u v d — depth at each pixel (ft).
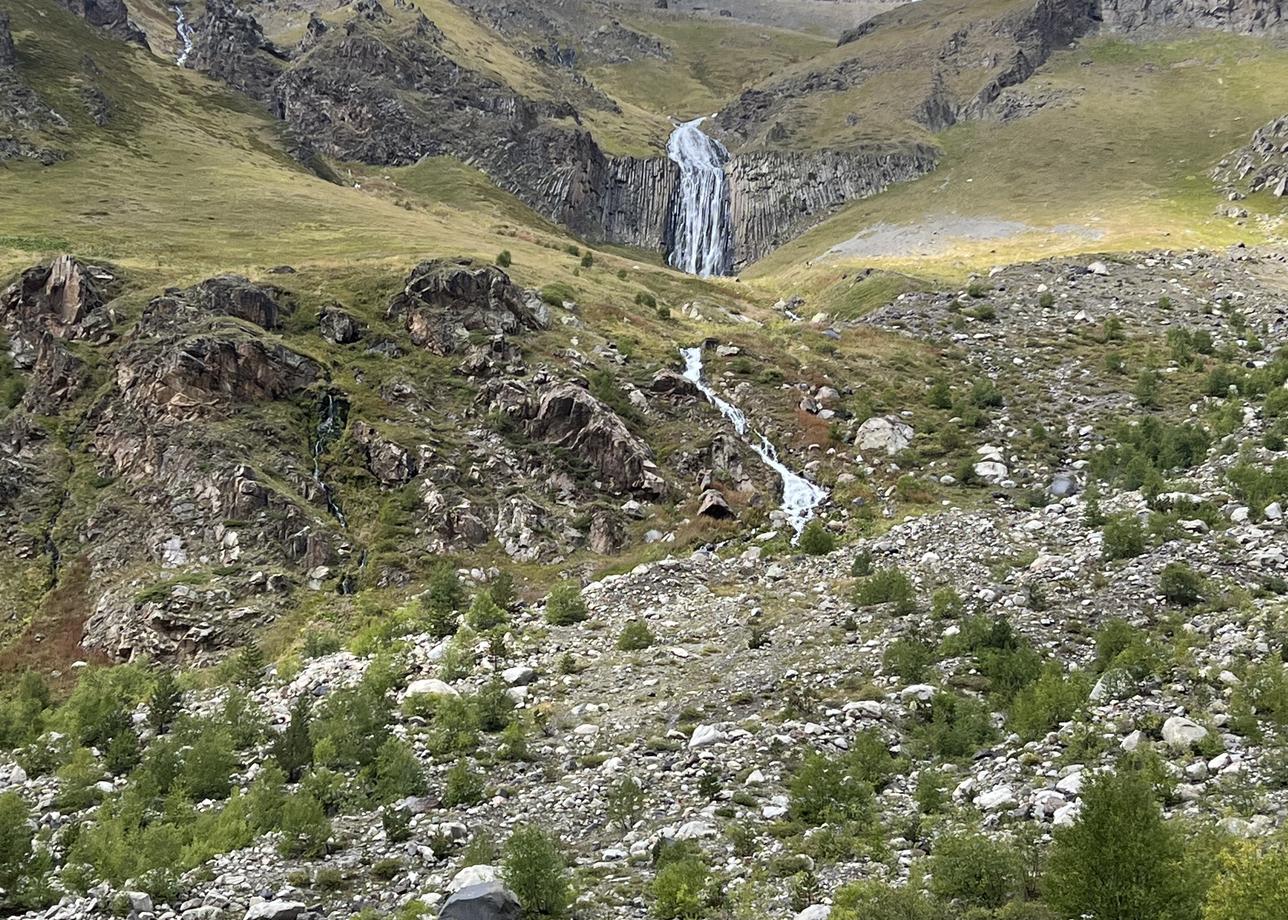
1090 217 412.57
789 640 111.24
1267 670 75.00
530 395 199.31
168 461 171.94
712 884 59.06
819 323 278.87
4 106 389.19
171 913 64.03
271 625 144.36
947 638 100.94
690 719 92.12
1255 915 41.01
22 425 182.39
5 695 133.49
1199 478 145.07
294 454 178.81
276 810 76.43
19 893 67.82
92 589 153.28
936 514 157.58
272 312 211.41
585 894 60.90
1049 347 246.68
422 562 160.76
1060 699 78.48
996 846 54.70
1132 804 48.85
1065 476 174.19
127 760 96.43
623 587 137.49
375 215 371.56
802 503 181.88
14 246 261.24
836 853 62.23
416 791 80.64
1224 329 248.73
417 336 216.54
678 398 210.18
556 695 102.68
